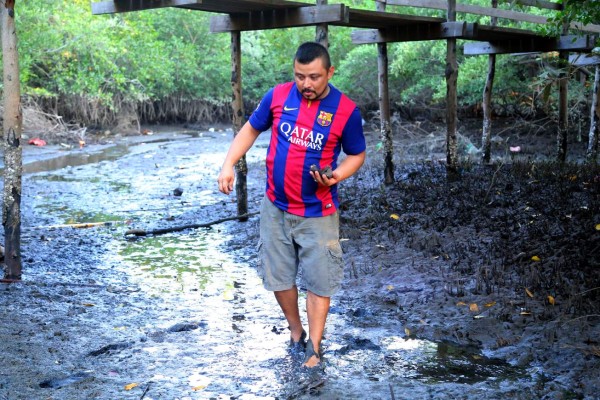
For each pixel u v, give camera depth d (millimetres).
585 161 12016
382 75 10281
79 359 4520
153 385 4152
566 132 13094
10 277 6203
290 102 4230
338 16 7332
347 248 7266
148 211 9781
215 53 24266
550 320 5094
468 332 5027
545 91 10688
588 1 8117
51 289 6012
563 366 4410
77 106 20609
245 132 4402
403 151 16516
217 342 4859
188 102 23906
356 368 4438
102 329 5082
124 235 8266
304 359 4445
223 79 24156
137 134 21422
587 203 8109
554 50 12094
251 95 25297
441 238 7254
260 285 6277
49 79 20188
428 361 4570
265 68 25547
